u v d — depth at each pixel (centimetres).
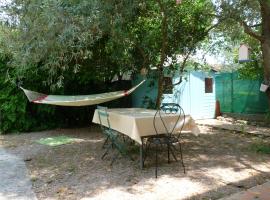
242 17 677
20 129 969
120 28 619
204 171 530
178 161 592
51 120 1024
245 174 512
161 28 791
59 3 517
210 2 740
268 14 662
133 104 1166
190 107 1183
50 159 638
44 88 980
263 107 1099
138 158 614
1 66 918
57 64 596
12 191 462
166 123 561
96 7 548
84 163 597
